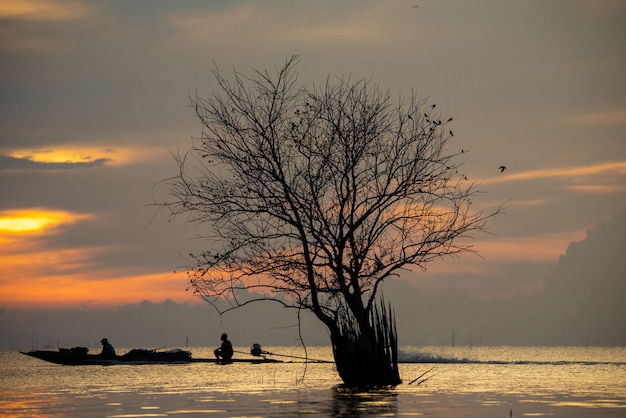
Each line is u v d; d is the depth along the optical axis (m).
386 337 53.69
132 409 42.53
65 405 45.00
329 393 50.84
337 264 53.03
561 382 64.88
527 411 40.59
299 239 53.81
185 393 52.25
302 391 52.72
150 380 66.00
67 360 90.00
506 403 44.72
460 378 71.06
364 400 46.12
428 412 40.00
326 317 53.44
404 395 49.41
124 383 62.78
